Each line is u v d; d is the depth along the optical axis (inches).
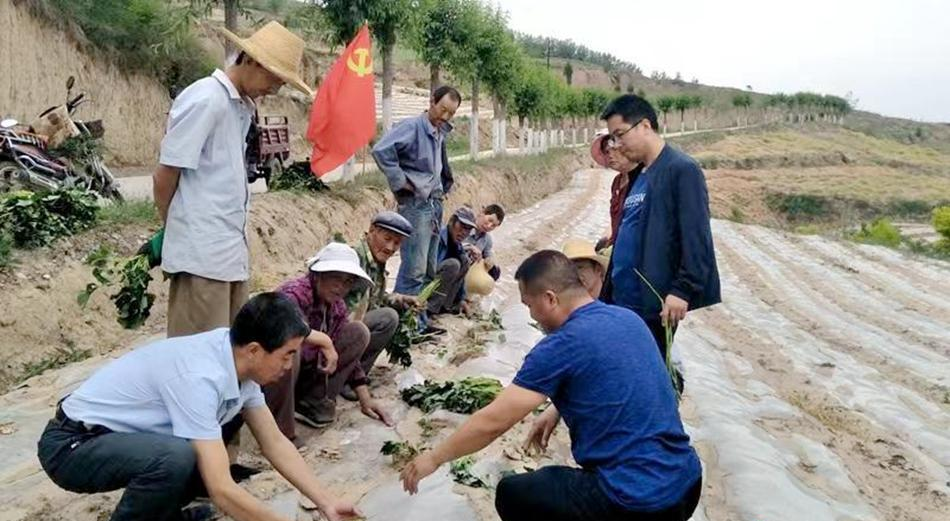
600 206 1262.3
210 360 149.7
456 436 148.2
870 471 287.3
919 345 514.3
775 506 232.5
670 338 194.1
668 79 5359.3
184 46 977.5
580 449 145.6
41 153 462.6
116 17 885.8
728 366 421.1
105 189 508.7
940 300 681.0
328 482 208.4
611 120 201.6
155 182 180.5
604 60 5516.7
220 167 182.4
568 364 142.1
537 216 1042.1
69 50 791.1
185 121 175.9
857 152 3676.2
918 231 2170.3
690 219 191.3
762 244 1028.5
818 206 2583.7
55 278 335.6
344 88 448.8
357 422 244.8
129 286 194.5
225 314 187.3
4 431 240.1
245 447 225.3
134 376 151.4
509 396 144.1
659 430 140.5
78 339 325.4
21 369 298.4
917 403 376.2
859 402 371.2
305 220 519.5
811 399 371.6
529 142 1702.8
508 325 399.5
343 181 655.8
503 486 153.3
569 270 150.6
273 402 209.5
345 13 650.8
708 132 3503.9
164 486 145.4
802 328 546.6
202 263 181.2
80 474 148.3
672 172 194.2
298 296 213.6
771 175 2915.8
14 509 190.7
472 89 1180.5
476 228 380.5
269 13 1440.7
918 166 3555.6
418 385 269.0
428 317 363.6
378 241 251.8
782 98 4510.3
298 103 1291.8
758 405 341.1
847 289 721.6
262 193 534.6
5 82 687.7
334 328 231.0
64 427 150.8
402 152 309.7
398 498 199.2
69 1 807.1
